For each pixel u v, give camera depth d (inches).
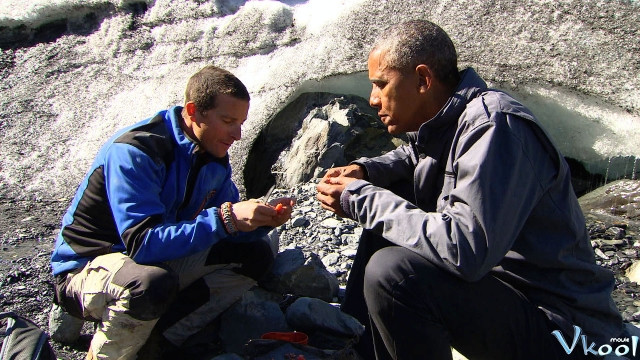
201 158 117.4
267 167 217.6
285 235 173.9
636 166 193.3
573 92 195.8
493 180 93.3
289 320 124.2
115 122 236.4
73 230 116.0
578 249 101.8
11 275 157.8
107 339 109.3
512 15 209.2
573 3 204.2
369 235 112.2
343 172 118.5
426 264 95.0
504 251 93.7
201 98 112.4
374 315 98.7
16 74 265.3
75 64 263.0
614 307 105.0
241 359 113.0
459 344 99.8
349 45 220.1
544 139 97.9
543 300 101.0
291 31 233.9
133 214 107.1
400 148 126.0
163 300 105.6
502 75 203.0
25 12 274.8
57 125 242.5
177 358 119.3
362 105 218.4
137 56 255.4
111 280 107.1
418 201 111.8
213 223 108.0
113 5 267.6
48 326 140.3
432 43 103.3
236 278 122.8
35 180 223.0
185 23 253.3
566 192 99.6
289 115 222.5
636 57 192.7
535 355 99.2
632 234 178.2
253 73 231.5
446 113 102.7
